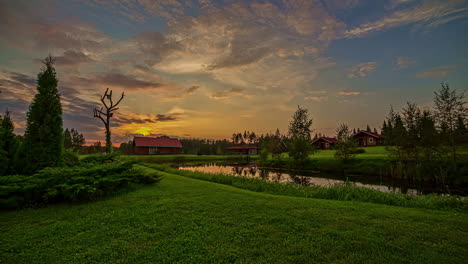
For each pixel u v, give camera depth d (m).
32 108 9.34
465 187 14.62
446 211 6.28
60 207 6.54
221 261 3.51
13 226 5.02
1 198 6.24
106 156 13.79
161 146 53.06
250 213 5.88
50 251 3.86
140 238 4.34
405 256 3.64
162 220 5.34
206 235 4.47
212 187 9.90
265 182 12.44
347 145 24.34
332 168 24.75
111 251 3.85
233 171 27.20
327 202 7.24
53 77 9.90
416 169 17.80
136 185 9.82
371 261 3.50
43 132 9.19
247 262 3.49
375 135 45.06
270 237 4.38
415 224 5.05
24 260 3.56
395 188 14.83
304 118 41.47
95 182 7.38
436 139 17.30
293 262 3.50
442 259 3.51
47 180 6.92
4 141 9.09
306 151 28.84
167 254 3.74
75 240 4.28
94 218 5.54
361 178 19.19
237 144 113.12
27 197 6.58
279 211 6.05
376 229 4.75
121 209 6.27
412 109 19.27
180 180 12.36
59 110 9.92
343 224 5.05
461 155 16.84
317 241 4.20
